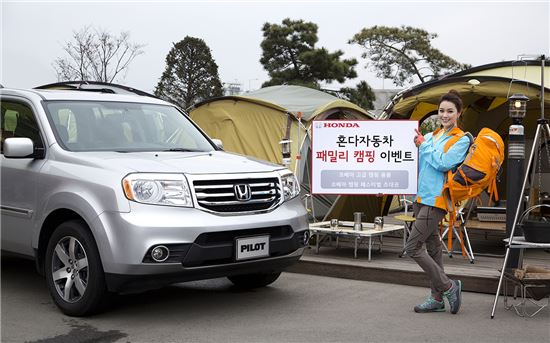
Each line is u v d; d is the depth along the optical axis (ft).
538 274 17.06
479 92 25.71
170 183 15.43
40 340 14.42
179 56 119.96
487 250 25.80
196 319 16.30
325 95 38.63
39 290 19.34
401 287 20.33
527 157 31.32
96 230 15.17
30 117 18.63
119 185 15.19
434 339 14.76
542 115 18.22
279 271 17.61
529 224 16.76
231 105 32.55
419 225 16.55
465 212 26.25
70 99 19.26
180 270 15.11
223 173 16.34
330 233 23.40
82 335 14.80
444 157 16.07
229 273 16.06
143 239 14.69
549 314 17.08
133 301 18.16
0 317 16.34
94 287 15.56
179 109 21.91
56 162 17.03
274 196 17.20
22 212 17.65
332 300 18.49
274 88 39.99
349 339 14.71
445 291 16.87
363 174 21.88
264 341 14.51
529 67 28.55
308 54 121.19
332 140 22.02
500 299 18.78
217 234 15.52
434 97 26.66
